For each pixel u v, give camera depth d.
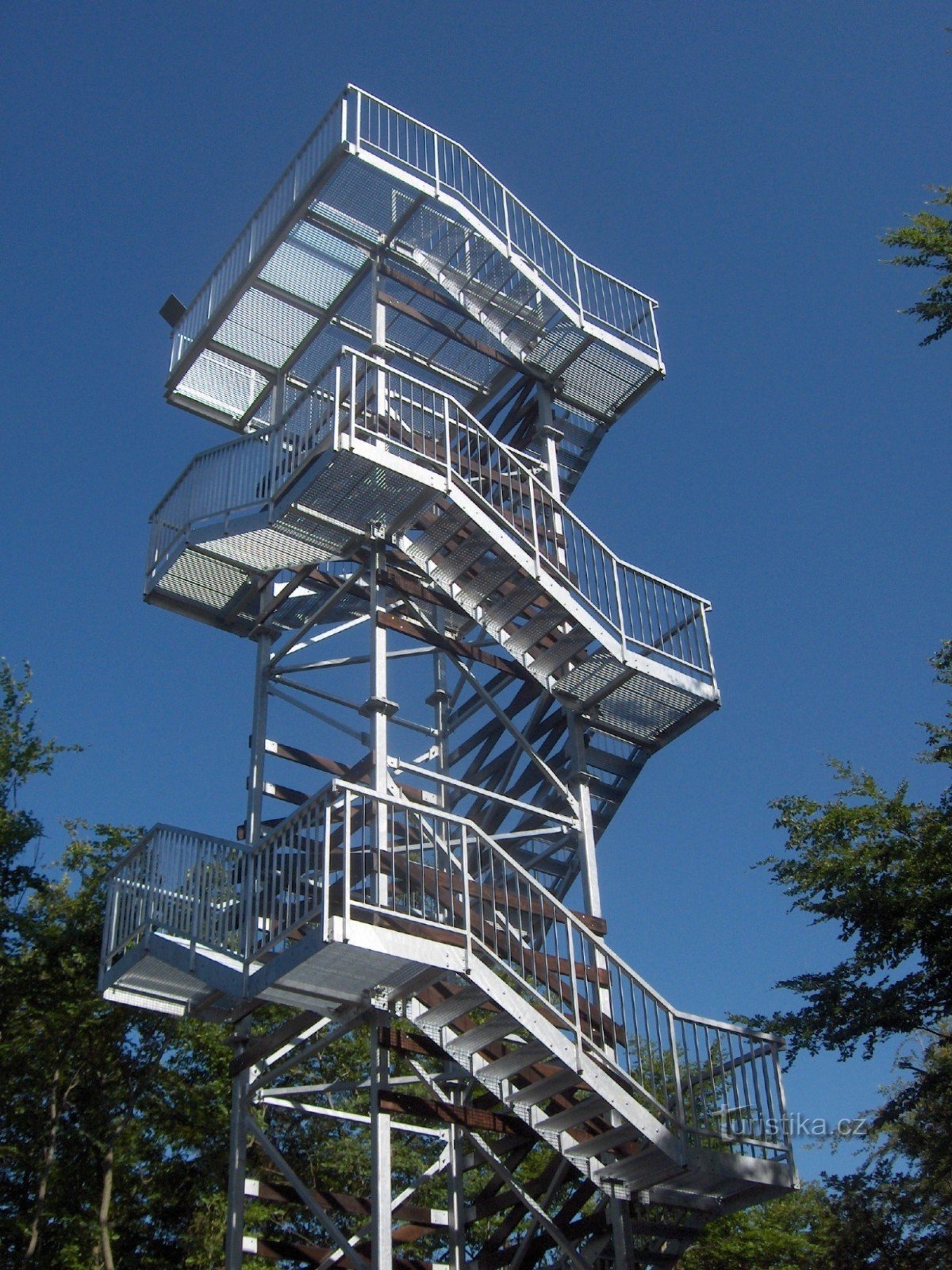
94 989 13.95
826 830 11.08
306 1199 10.66
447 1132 12.04
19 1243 13.59
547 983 10.71
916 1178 12.35
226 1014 11.77
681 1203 10.79
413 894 10.83
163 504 13.40
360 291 14.41
